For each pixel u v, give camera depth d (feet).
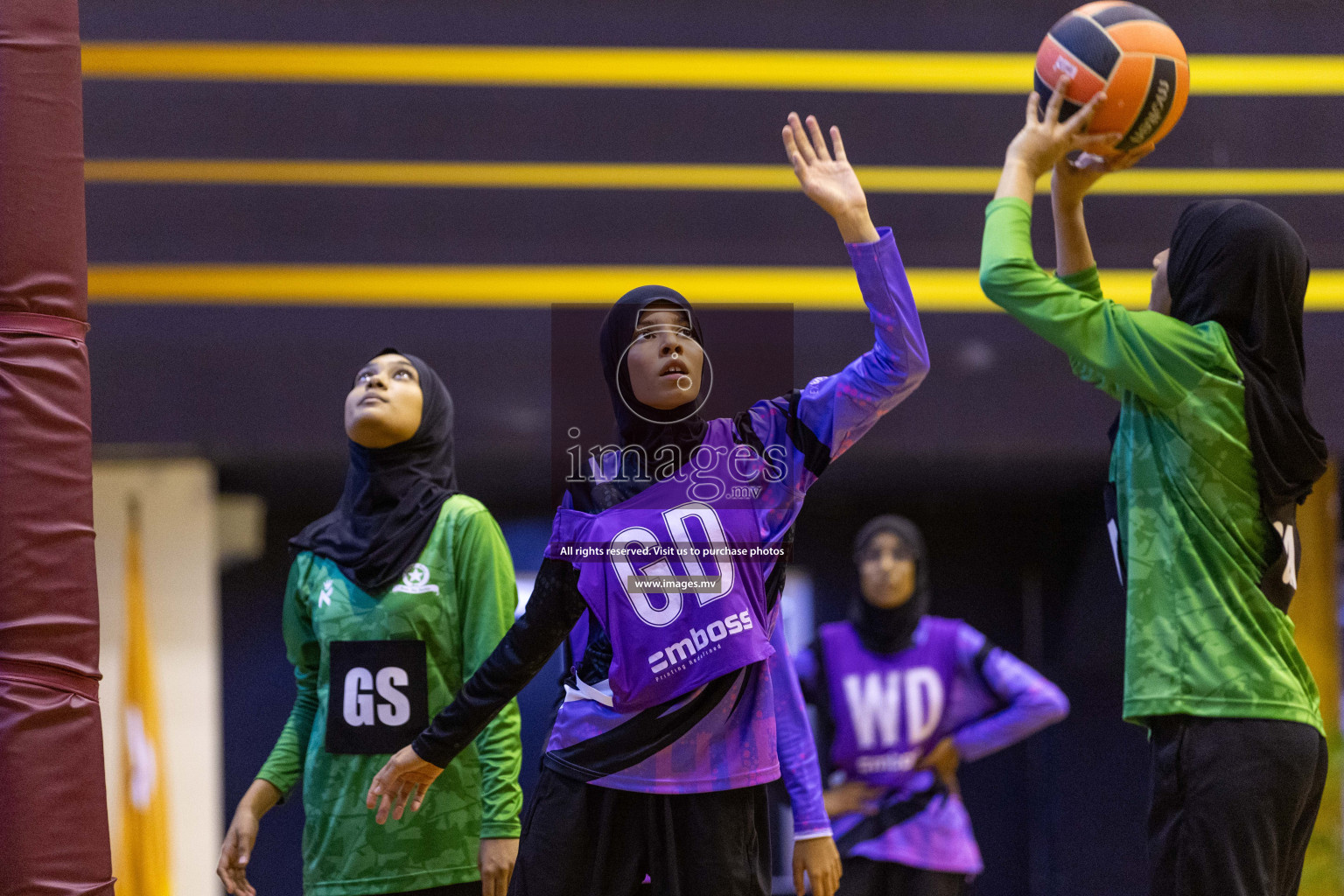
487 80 48.06
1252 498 22.15
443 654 26.50
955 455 53.01
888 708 41.96
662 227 48.19
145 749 50.44
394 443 27.71
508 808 25.22
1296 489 22.54
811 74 48.73
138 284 47.09
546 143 48.14
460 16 48.06
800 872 25.40
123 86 47.29
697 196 48.26
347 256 47.57
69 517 24.13
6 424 23.68
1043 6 49.24
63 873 23.29
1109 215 48.34
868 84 48.78
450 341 47.57
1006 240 22.67
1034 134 23.09
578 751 21.47
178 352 47.03
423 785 22.34
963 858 40.63
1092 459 54.75
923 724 41.93
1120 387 23.58
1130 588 22.47
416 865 25.67
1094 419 49.44
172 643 51.08
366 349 47.47
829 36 48.78
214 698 51.39
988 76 49.06
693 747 21.01
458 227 47.83
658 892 20.99
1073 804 59.41
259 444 47.11
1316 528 51.85
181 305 47.16
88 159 47.09
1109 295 48.01
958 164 49.06
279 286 47.37
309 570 27.73
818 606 60.29
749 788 21.39
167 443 46.83
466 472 54.70
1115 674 59.47
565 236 48.08
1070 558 60.44
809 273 48.29
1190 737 21.57
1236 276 22.50
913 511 60.95
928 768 41.65
